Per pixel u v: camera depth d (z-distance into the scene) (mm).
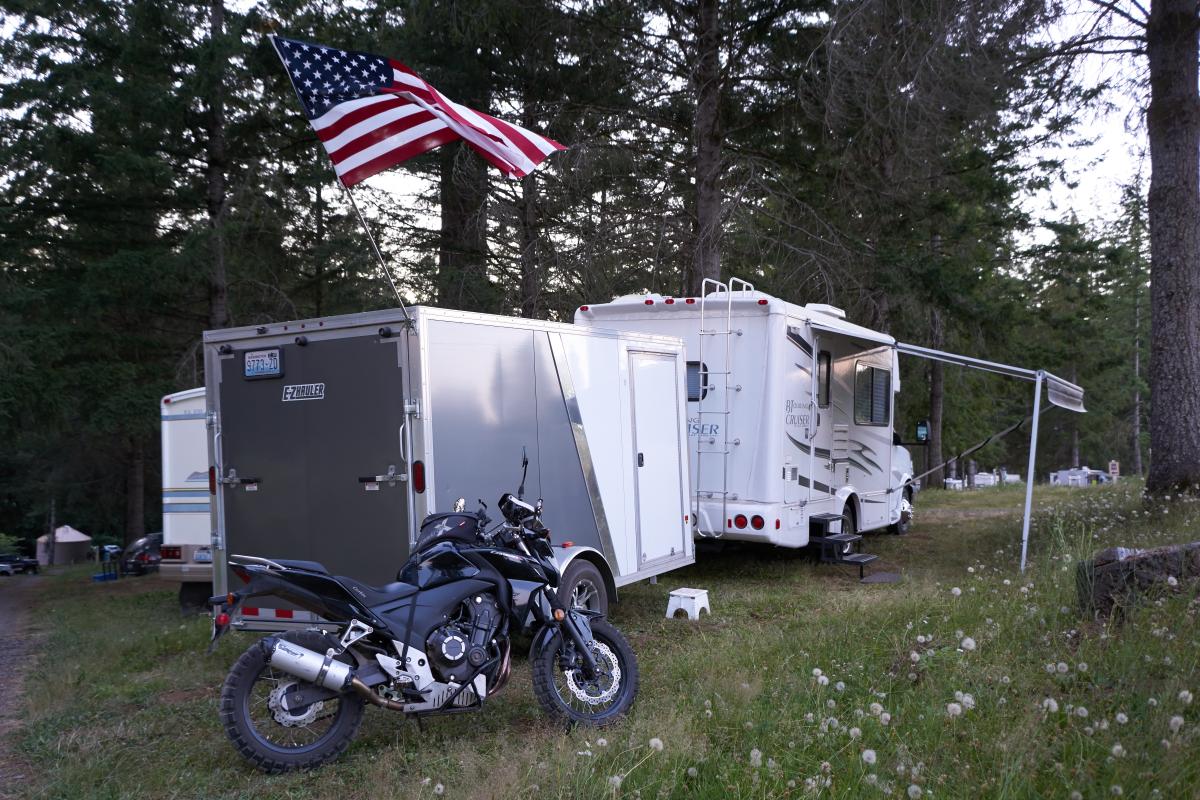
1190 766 3295
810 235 14164
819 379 10289
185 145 15867
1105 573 5520
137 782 4402
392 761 4504
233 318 17109
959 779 3461
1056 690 4340
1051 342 24812
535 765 4125
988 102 11680
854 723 4172
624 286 14430
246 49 14750
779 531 9234
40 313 15336
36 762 4828
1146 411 43219
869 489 11656
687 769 3838
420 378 5676
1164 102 10992
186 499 9547
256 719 5043
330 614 4496
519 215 15469
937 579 9031
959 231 19906
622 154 14258
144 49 15047
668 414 8344
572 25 14219
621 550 7492
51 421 15641
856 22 11414
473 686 4633
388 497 5789
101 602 12000
